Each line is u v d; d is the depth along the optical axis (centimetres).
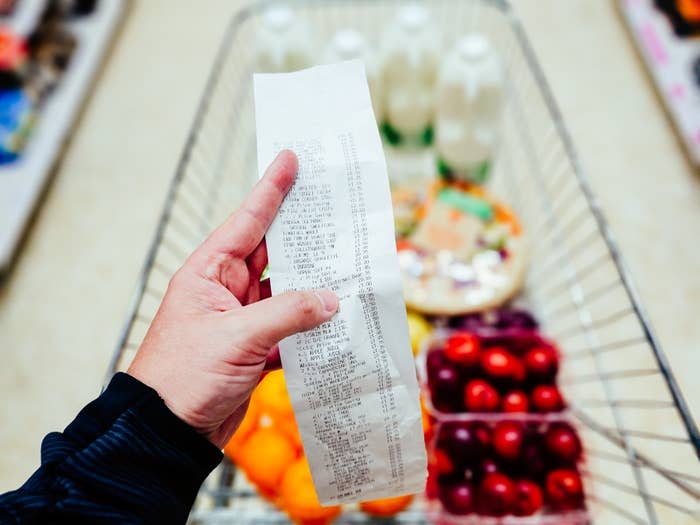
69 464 34
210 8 129
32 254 96
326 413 37
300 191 38
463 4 113
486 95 76
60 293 91
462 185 86
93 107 114
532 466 57
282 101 40
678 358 79
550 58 115
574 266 87
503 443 56
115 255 95
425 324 73
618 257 55
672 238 91
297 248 38
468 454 57
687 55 108
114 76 118
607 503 59
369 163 38
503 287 75
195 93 115
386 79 84
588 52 116
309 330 37
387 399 38
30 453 77
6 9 115
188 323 39
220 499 66
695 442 43
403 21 79
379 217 38
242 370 38
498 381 60
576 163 66
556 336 79
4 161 101
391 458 39
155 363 38
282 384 57
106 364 84
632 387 76
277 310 36
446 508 57
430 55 81
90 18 122
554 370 61
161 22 127
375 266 37
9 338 87
